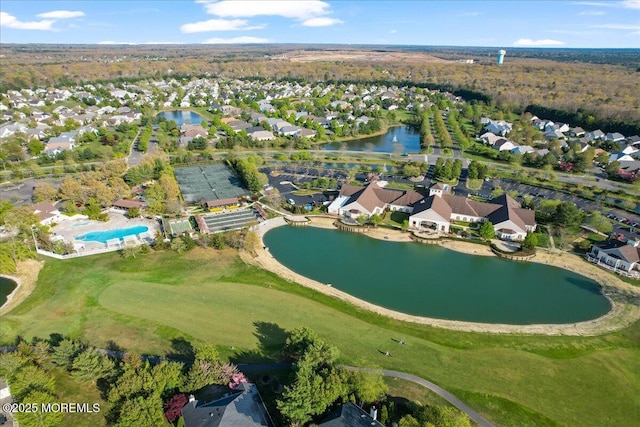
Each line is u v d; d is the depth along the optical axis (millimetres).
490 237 102250
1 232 100500
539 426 51500
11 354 54062
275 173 154750
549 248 100312
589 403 55531
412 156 179750
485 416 52469
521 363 62719
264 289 81812
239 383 53625
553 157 163125
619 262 90938
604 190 135750
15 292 80312
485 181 147750
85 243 99938
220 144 189250
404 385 57094
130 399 48812
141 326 69500
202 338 66562
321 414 49531
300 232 109062
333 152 187125
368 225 111562
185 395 51125
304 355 55156
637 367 62562
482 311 77125
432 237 105000
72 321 71000
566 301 80750
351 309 76312
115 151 173500
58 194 123938
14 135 185625
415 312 76375
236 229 108812
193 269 88438
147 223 111812
